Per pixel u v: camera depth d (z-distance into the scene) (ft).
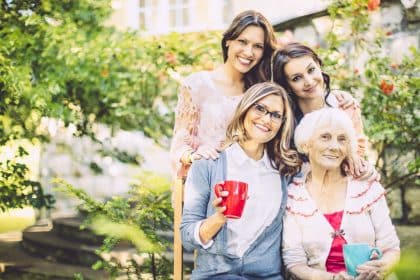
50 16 19.47
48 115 19.17
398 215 17.31
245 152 8.98
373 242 8.60
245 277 8.62
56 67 18.99
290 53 9.57
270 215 8.67
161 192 12.71
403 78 15.57
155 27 25.12
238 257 8.57
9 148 20.54
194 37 19.36
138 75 19.15
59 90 18.67
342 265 8.48
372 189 8.75
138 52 19.13
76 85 19.56
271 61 10.34
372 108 15.74
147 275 13.42
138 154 21.18
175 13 24.97
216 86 10.62
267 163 8.90
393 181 16.58
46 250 21.65
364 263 8.00
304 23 18.57
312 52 9.66
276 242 8.75
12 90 18.56
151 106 19.61
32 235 23.06
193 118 10.68
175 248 9.71
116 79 19.13
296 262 8.61
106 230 8.91
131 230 10.44
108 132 21.68
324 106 9.83
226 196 7.71
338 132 8.61
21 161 24.94
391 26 17.66
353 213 8.59
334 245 8.51
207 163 8.89
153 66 19.24
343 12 16.96
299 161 8.96
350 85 16.16
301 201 8.70
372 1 16.30
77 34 19.06
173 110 19.33
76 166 24.79
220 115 10.46
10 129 19.19
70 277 18.85
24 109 19.16
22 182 18.99
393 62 17.21
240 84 10.62
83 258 20.15
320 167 8.69
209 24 24.22
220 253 8.59
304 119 8.84
